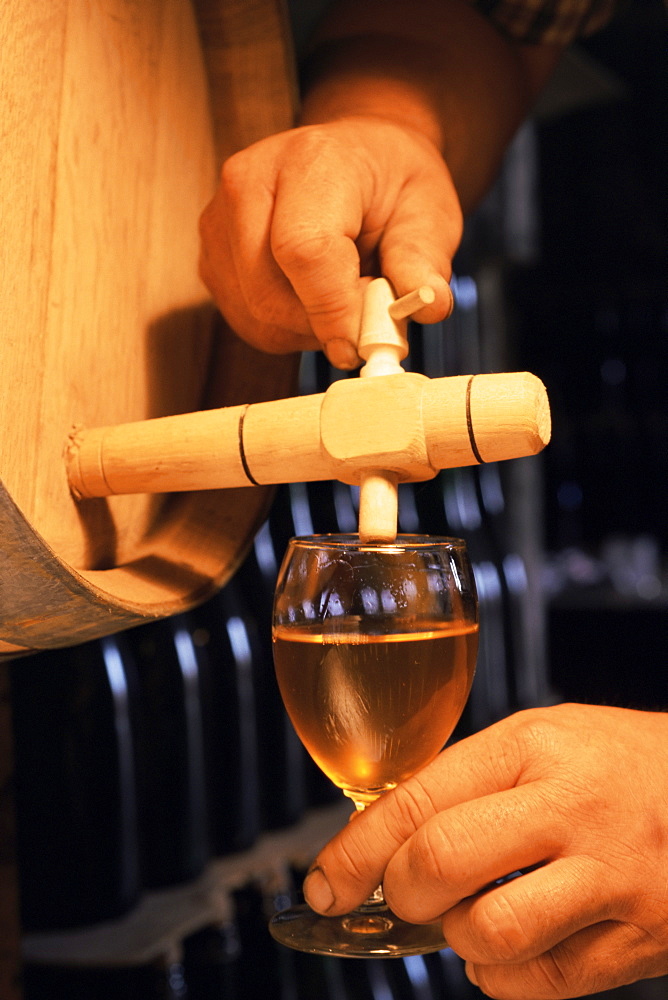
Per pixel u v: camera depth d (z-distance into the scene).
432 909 0.59
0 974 0.84
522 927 0.56
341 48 0.94
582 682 2.99
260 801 1.37
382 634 0.60
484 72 0.97
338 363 0.68
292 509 1.60
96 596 0.55
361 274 0.74
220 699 1.40
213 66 0.85
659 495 2.94
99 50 0.69
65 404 0.66
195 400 0.84
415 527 1.86
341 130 0.72
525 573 2.03
